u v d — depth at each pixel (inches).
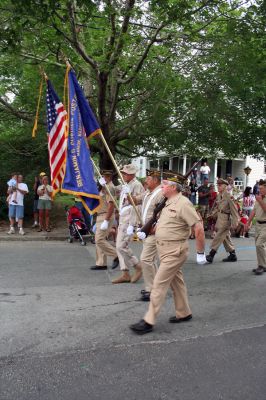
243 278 309.1
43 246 443.5
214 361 164.7
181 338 187.2
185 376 151.9
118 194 323.9
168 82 555.5
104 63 466.6
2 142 605.3
